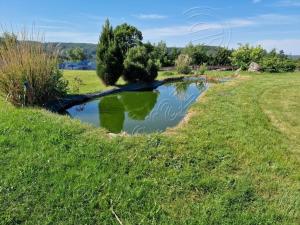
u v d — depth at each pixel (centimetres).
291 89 1152
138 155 421
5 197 322
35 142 445
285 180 383
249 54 2403
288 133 577
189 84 1638
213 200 334
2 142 436
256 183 372
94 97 1089
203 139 497
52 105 830
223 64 2503
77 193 334
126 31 3462
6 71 711
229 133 541
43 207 312
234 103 832
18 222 292
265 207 325
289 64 2320
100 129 524
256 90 1108
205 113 688
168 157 423
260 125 611
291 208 326
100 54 1366
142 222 298
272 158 443
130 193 338
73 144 447
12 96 712
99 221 299
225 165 414
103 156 416
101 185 349
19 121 526
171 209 319
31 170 371
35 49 750
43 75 761
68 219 298
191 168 399
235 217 308
